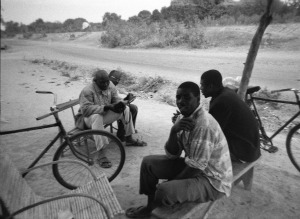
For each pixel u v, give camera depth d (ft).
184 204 7.60
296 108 19.20
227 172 7.33
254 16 58.54
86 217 7.58
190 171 7.09
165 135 16.08
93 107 12.22
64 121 19.47
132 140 14.56
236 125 8.16
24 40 174.70
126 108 13.71
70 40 141.79
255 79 26.99
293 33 42.39
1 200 6.43
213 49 52.26
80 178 11.70
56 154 10.29
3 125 19.02
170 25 74.64
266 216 8.85
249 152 8.47
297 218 8.74
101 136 11.28
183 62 43.04
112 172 12.06
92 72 41.96
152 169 8.01
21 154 14.16
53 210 8.04
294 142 14.55
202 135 6.75
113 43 84.69
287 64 32.09
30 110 22.80
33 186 11.11
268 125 17.33
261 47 42.01
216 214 8.96
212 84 8.32
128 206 9.62
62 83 34.73
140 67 42.22
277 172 11.48
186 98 6.81
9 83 36.17
